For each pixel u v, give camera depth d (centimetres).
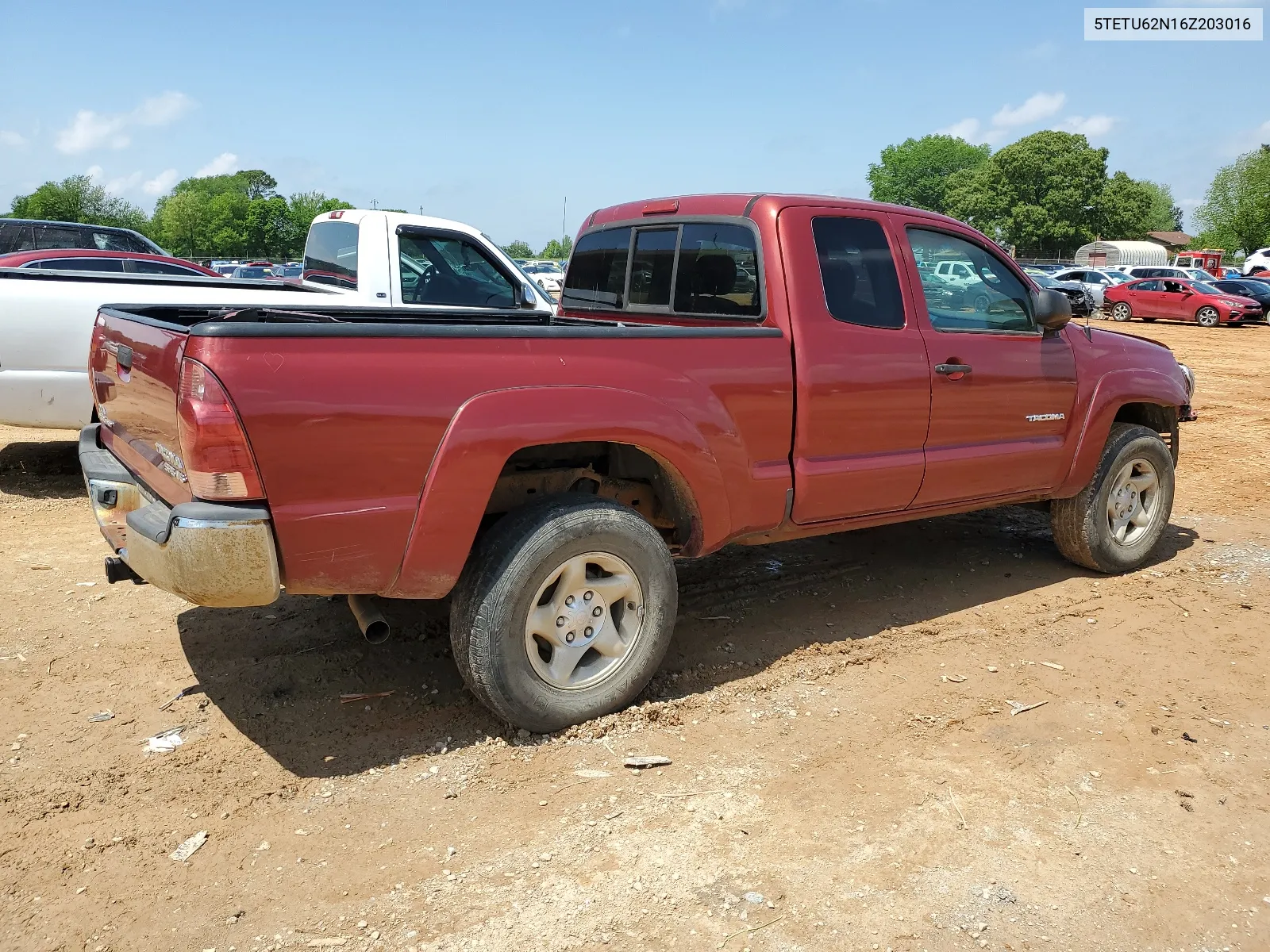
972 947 238
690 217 431
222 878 258
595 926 242
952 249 448
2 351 615
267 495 273
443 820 286
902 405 414
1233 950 240
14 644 404
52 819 282
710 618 455
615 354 332
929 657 417
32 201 8494
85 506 625
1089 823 293
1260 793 313
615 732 340
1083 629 454
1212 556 577
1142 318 2955
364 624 316
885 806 299
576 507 328
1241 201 6781
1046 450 480
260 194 14062
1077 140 8569
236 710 352
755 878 262
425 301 745
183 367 270
